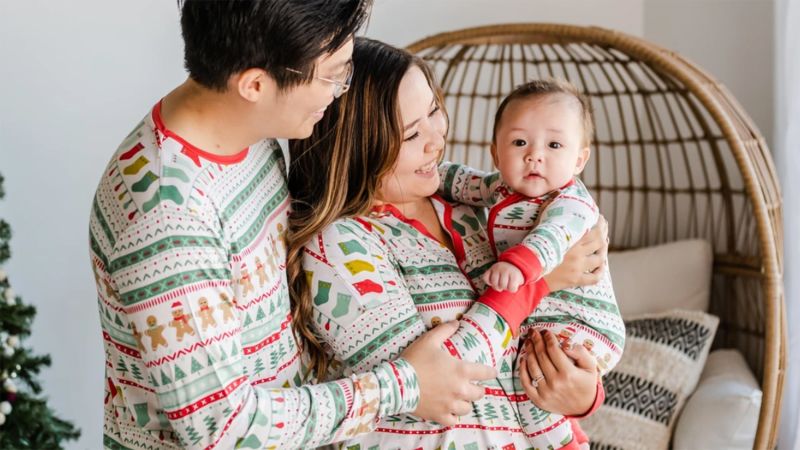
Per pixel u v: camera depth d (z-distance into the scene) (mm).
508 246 1594
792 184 2523
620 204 3449
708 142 3072
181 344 1166
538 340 1481
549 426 1493
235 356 1215
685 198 3312
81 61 2818
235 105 1238
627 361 2766
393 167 1479
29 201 2801
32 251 2820
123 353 1287
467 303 1479
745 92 3184
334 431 1270
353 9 1223
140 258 1164
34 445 2137
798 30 2473
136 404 1324
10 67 2736
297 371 1450
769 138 3119
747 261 2994
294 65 1196
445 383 1340
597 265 1548
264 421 1206
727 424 2500
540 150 1582
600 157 3480
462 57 3094
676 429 2637
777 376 2348
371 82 1468
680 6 3332
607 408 2693
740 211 3131
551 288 1504
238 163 1331
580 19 3449
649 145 3398
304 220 1475
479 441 1454
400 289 1430
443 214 1613
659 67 2660
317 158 1509
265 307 1341
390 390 1300
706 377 2793
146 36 2896
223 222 1259
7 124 2748
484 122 3365
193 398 1177
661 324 2830
